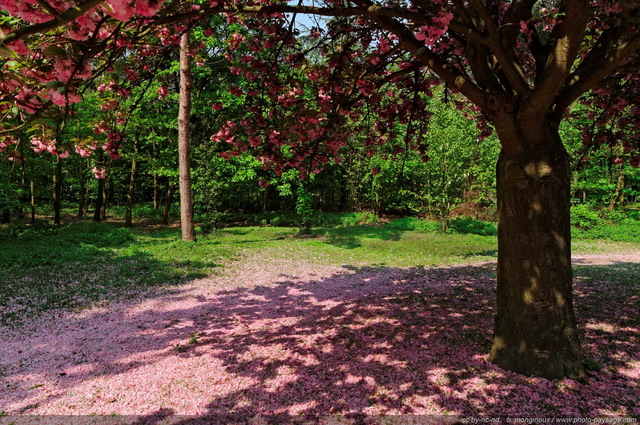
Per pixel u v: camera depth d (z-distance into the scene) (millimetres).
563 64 2559
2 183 13555
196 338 4648
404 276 8430
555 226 3121
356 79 4273
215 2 2988
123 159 19312
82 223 18219
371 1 3363
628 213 19469
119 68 2438
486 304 5465
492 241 14500
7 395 3268
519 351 3238
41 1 1120
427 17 2662
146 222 21328
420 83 5086
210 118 19516
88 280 7840
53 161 16797
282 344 4266
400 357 3662
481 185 19141
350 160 21719
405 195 21625
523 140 3172
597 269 8148
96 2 1238
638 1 2596
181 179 13164
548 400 2752
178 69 13617
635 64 3246
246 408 2916
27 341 4629
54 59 1883
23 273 8281
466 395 2883
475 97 3211
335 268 9570
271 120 4586
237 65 4184
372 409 2787
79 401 3121
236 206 26359
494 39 2764
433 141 16000
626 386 2908
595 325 4293
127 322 5371
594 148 5160
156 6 1366
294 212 24641
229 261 10281
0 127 2236
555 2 4043
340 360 3699
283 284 7812
